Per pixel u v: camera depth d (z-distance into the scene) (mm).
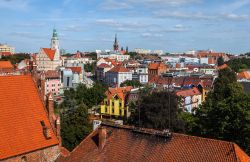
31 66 61406
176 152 41594
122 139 46812
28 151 45906
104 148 46969
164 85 183125
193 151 40719
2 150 43344
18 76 50688
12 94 48625
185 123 87812
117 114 152625
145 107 90062
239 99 65125
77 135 85812
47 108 51062
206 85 176000
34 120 49062
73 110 118875
